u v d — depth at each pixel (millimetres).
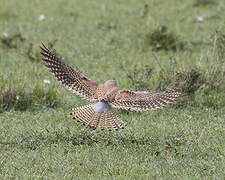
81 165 18875
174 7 43188
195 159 19562
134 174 17891
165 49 35781
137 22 40469
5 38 37188
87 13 43406
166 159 19406
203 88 27422
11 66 32875
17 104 26422
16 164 19047
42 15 42344
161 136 21641
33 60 34062
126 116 24969
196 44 36312
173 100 16250
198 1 44156
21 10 44719
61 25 40906
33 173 18219
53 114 25062
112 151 20078
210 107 26422
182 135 21875
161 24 39469
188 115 24688
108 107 17016
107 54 35156
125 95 16625
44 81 28438
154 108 16188
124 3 45375
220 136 21953
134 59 33625
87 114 16984
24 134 21922
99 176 17875
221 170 18469
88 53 35438
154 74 28734
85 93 16688
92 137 21484
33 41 37812
